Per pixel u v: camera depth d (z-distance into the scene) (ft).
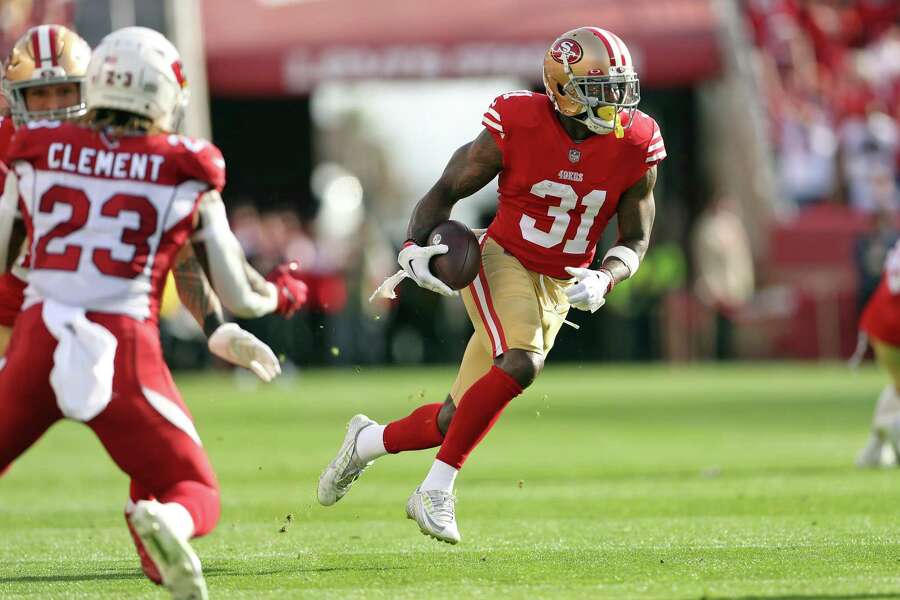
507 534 68.80
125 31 47.93
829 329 241.35
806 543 63.52
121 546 66.23
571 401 170.09
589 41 60.03
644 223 63.67
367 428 66.80
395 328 250.16
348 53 248.93
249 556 62.18
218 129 287.28
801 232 245.24
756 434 128.77
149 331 46.37
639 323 254.47
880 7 267.39
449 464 60.44
